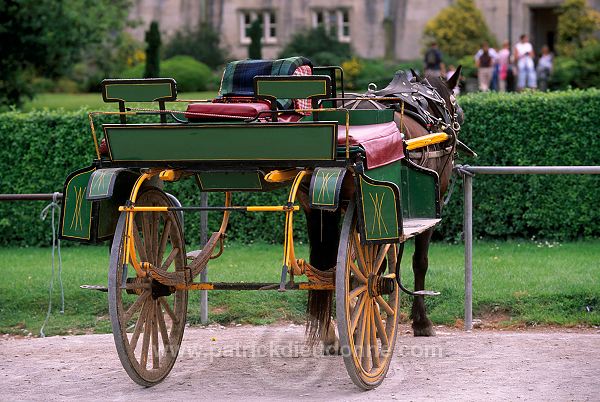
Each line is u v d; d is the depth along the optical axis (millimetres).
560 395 9383
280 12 59406
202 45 57562
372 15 57062
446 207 18234
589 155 18094
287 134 9031
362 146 9164
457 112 13719
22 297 13977
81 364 11023
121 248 9344
